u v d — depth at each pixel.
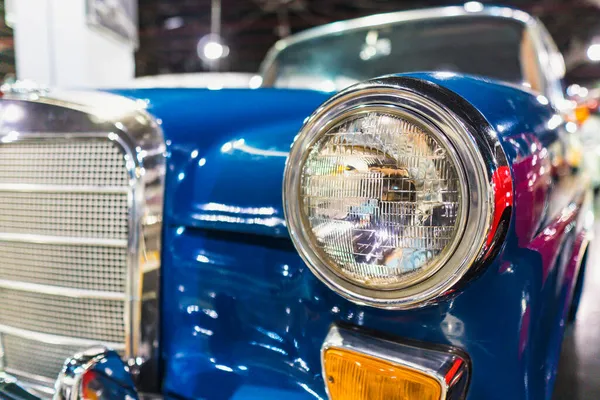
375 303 0.64
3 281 1.05
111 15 4.78
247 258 0.83
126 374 0.80
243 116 0.93
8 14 4.30
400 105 0.62
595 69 14.51
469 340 0.67
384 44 2.04
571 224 0.96
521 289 0.66
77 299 0.97
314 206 0.68
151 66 15.37
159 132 0.92
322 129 0.67
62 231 0.97
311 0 12.08
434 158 0.60
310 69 2.12
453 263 0.60
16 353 1.07
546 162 0.78
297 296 0.79
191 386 0.89
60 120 0.95
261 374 0.83
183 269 0.89
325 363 0.73
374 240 0.64
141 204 0.89
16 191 1.00
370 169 0.64
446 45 1.95
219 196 0.86
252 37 14.20
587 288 1.85
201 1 12.06
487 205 0.58
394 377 0.68
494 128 0.63
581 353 1.17
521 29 1.80
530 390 0.67
